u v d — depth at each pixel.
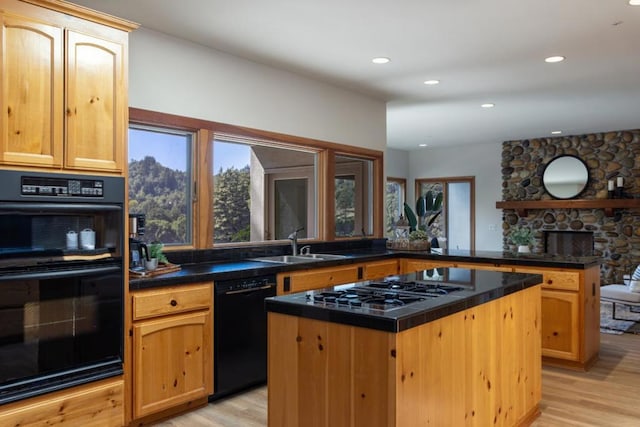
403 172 10.45
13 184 2.22
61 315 2.39
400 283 2.64
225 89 3.97
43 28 2.33
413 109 6.29
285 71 4.51
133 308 2.76
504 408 2.60
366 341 1.81
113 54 2.61
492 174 9.51
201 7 3.10
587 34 3.61
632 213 8.11
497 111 6.43
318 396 1.96
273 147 4.64
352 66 4.38
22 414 2.25
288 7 3.11
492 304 2.47
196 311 3.11
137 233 3.11
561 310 3.98
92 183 2.51
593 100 5.81
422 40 3.71
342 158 5.47
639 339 4.95
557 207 8.51
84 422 2.48
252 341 3.45
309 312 1.96
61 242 2.41
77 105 2.46
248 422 2.96
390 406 1.75
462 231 9.94
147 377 2.83
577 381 3.69
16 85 2.24
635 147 8.03
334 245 5.12
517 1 3.03
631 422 2.95
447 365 2.07
